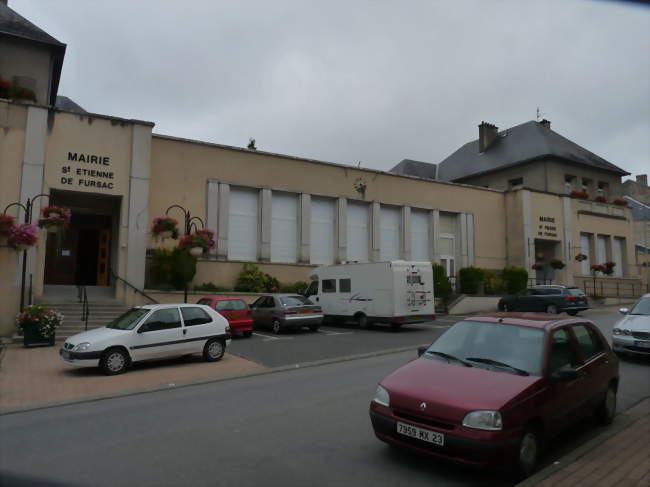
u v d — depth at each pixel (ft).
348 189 85.51
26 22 69.26
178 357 41.01
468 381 16.87
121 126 61.52
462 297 87.71
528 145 118.93
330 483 15.24
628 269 121.29
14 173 55.06
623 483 14.76
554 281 107.34
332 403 25.13
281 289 73.67
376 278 60.70
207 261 70.95
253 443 18.92
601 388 20.90
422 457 17.53
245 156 76.07
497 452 14.71
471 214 100.73
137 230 60.95
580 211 112.16
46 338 46.24
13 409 25.38
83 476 15.71
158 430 20.83
